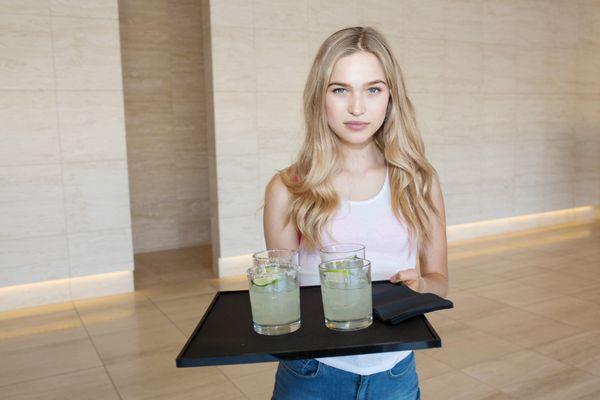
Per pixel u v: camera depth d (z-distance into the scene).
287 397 1.14
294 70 4.97
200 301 4.13
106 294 4.40
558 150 6.63
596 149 6.91
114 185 4.37
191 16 5.98
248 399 2.56
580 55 6.63
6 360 3.13
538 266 4.82
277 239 1.23
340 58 1.07
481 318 3.55
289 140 5.01
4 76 3.99
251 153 4.85
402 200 1.18
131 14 5.71
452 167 5.93
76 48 4.17
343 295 0.90
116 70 4.30
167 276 4.93
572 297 3.92
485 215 6.20
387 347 0.83
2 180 4.04
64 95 4.16
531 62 6.30
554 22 6.40
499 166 6.23
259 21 4.77
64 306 4.14
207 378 2.79
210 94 4.74
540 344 3.09
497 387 2.60
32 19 4.03
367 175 1.19
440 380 2.69
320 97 1.12
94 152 4.29
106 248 4.38
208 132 4.88
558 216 6.77
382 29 5.35
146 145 5.92
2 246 4.07
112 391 2.69
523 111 6.32
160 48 5.88
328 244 1.17
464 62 5.86
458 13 5.76
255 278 0.91
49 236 4.21
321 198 1.15
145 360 3.05
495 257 5.21
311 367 1.11
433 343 0.84
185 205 6.15
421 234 1.25
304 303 1.06
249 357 0.81
